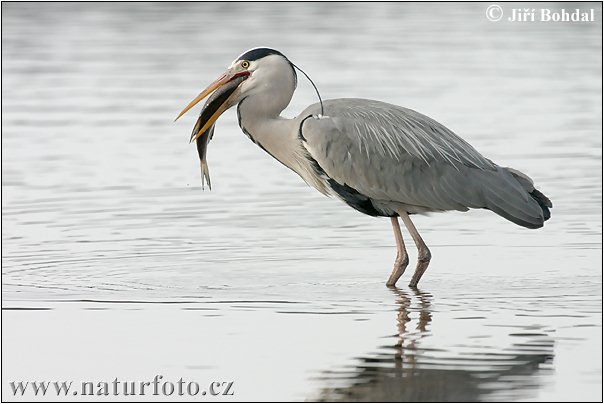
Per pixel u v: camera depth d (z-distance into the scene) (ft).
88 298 44.80
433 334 39.88
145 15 149.07
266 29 135.44
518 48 122.72
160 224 58.03
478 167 48.24
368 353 37.83
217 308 43.45
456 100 92.43
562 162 72.13
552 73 106.52
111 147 77.36
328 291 46.01
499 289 46.14
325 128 47.88
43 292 45.65
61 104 92.99
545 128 82.33
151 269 49.44
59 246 53.47
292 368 36.47
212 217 59.67
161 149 76.95
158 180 68.44
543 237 55.26
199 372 36.37
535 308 43.09
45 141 79.15
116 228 57.11
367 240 55.06
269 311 42.98
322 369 36.40
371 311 43.01
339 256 52.06
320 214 60.44
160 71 108.06
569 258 51.26
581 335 39.58
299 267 49.96
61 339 39.63
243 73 48.80
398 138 47.83
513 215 47.70
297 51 118.52
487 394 34.24
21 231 56.39
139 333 40.22
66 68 110.52
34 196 64.13
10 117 87.76
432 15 151.74
